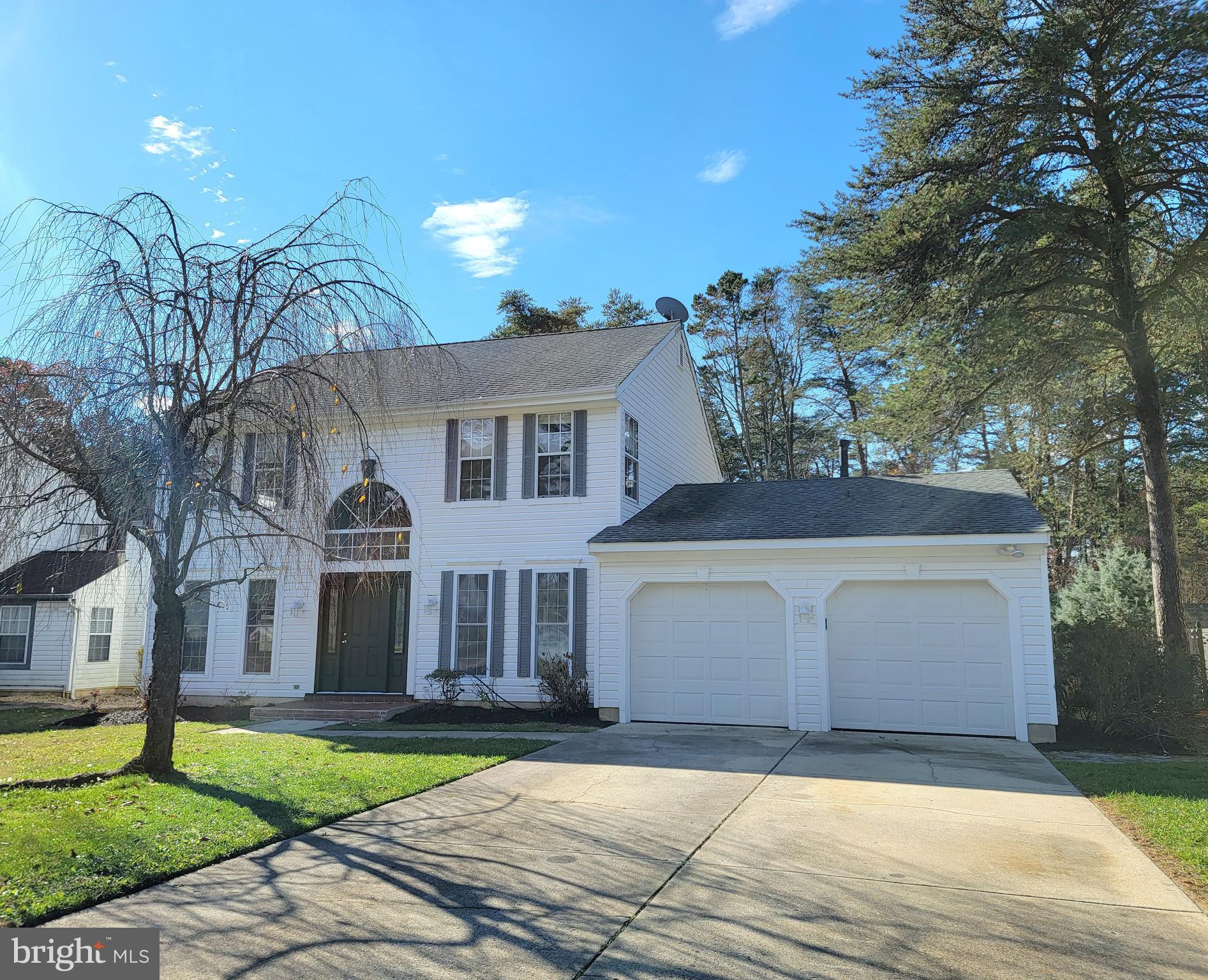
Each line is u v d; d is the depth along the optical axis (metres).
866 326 17.55
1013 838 6.30
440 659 15.35
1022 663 11.54
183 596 8.62
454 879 5.38
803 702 12.52
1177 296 15.23
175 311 7.73
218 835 6.22
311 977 3.91
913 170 15.88
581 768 9.28
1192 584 26.23
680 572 13.47
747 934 4.43
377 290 8.58
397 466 16.38
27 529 7.78
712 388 38.50
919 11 15.68
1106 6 14.29
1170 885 5.22
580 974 3.94
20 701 18.00
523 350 18.78
